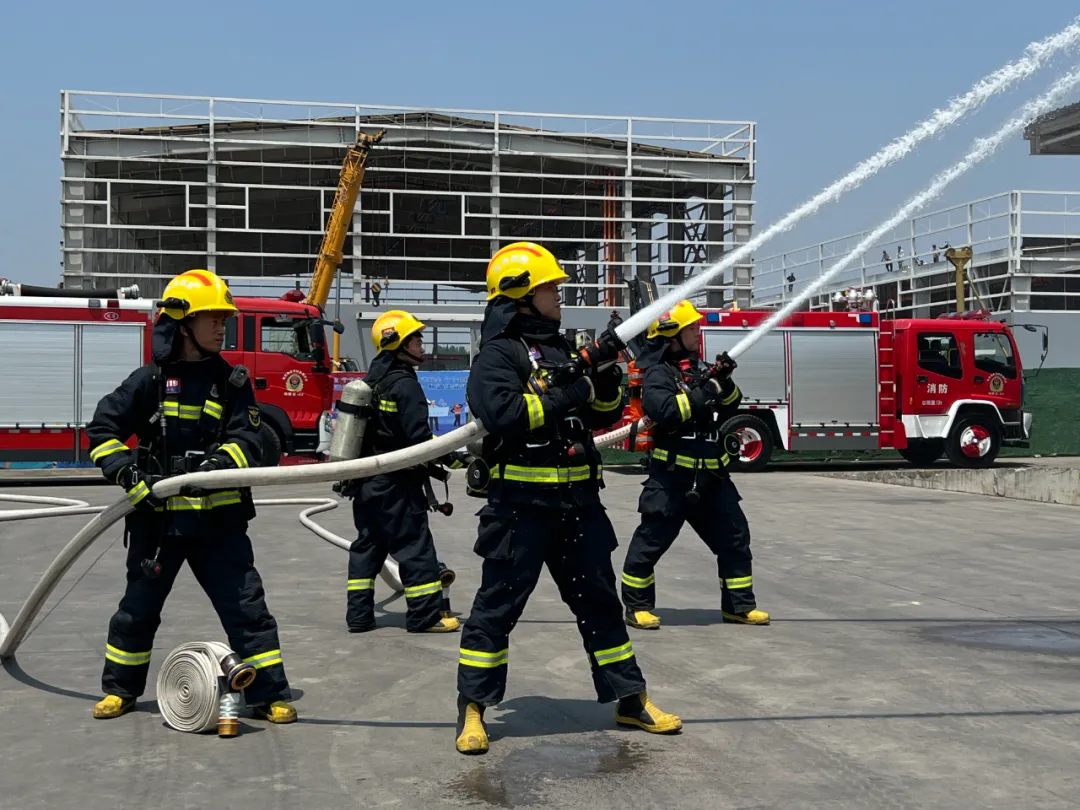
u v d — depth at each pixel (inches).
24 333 666.8
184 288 161.9
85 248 1130.7
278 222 1326.3
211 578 167.3
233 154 1187.9
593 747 154.6
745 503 529.3
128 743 157.5
